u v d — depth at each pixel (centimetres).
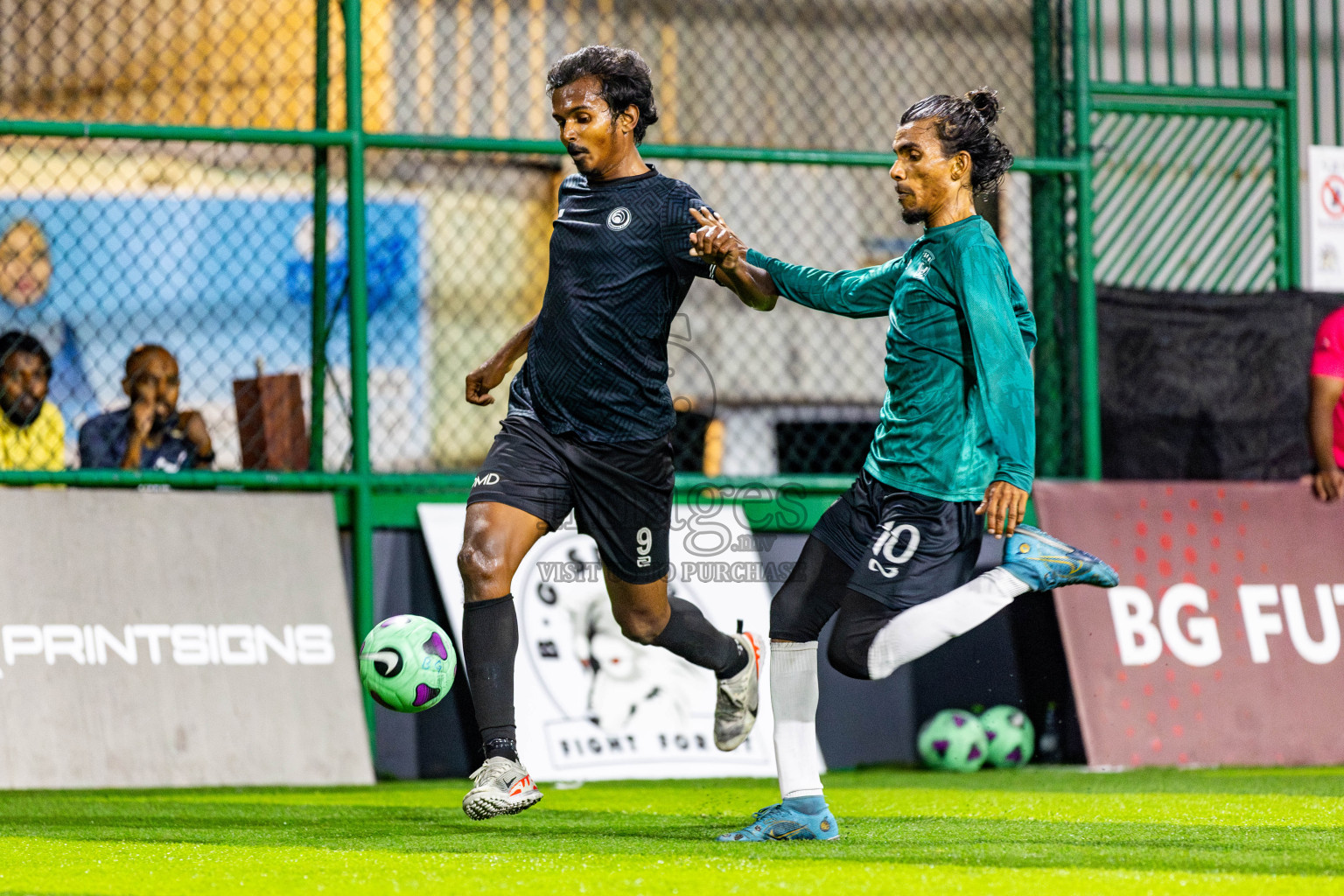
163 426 2359
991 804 1719
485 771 1293
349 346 2280
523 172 2997
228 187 2834
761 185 3094
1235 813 1576
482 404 1562
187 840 1384
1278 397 2548
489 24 3019
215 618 2145
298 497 2241
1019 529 1339
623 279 1377
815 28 3108
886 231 3167
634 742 2177
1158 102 2633
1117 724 2309
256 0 2970
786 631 1320
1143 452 2514
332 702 2150
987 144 1286
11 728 2017
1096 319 2503
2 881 1074
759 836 1306
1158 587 2380
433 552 2258
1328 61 2917
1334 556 2447
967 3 3009
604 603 2239
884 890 986
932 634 1295
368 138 2288
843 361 3144
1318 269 2688
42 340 2711
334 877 1082
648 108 1405
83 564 2120
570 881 1046
